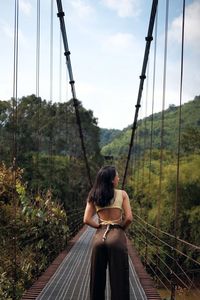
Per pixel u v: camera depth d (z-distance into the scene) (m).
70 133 36.03
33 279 6.15
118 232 3.10
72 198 23.06
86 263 6.93
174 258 4.67
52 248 7.89
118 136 76.50
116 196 3.17
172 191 25.78
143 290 4.96
